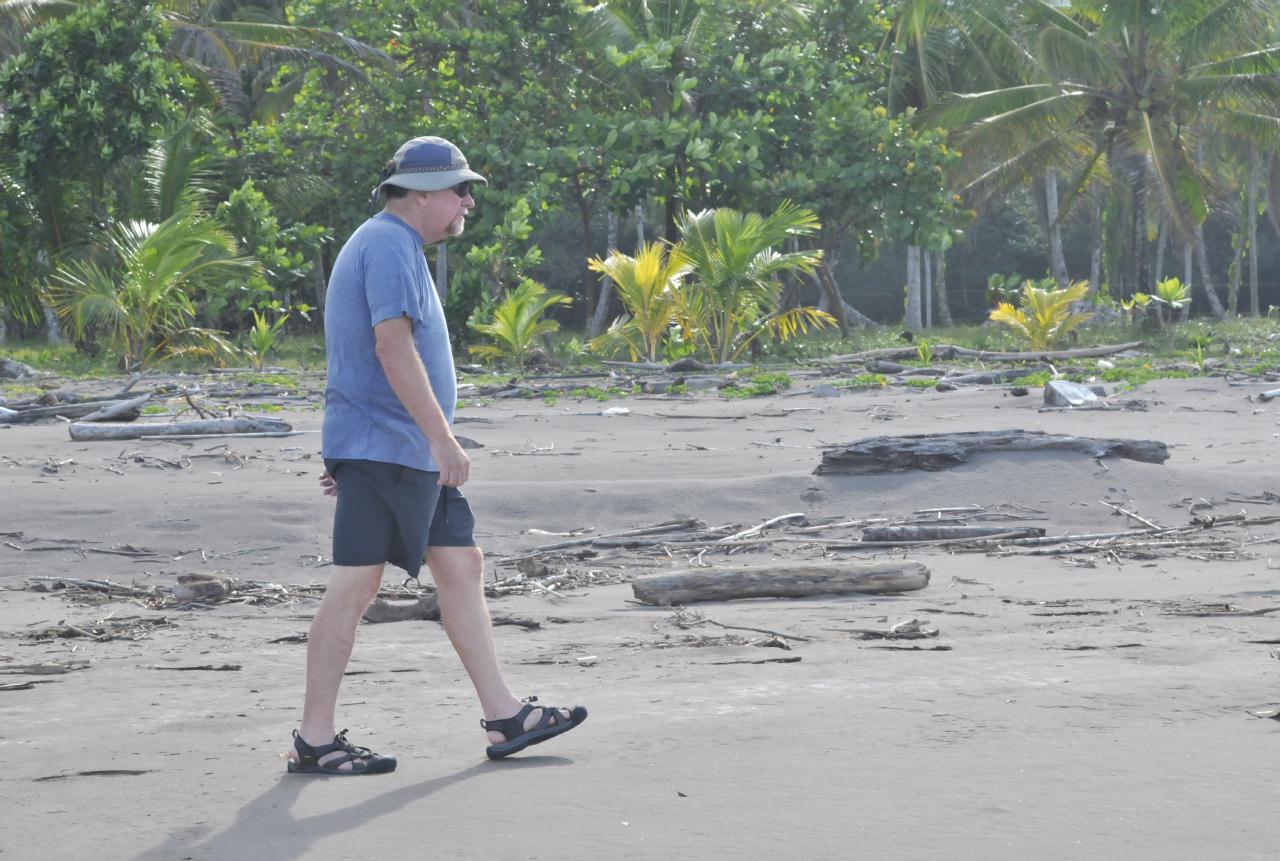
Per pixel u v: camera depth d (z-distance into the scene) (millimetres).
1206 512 15180
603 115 57531
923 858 4172
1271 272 106750
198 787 5359
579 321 94438
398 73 56406
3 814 5016
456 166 6078
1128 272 90938
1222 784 4953
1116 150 61156
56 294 48875
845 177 54156
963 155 61625
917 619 9570
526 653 8664
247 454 19438
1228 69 58031
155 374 41375
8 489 15719
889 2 65062
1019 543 13734
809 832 4453
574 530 14898
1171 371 36562
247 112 65562
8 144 48281
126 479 17109
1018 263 103438
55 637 9867
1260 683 6836
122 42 48875
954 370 39875
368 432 5844
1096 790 4898
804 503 15812
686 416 26672
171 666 8539
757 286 46156
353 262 5930
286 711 7016
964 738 5746
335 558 5824
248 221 50594
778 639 8906
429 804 4988
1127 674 7219
